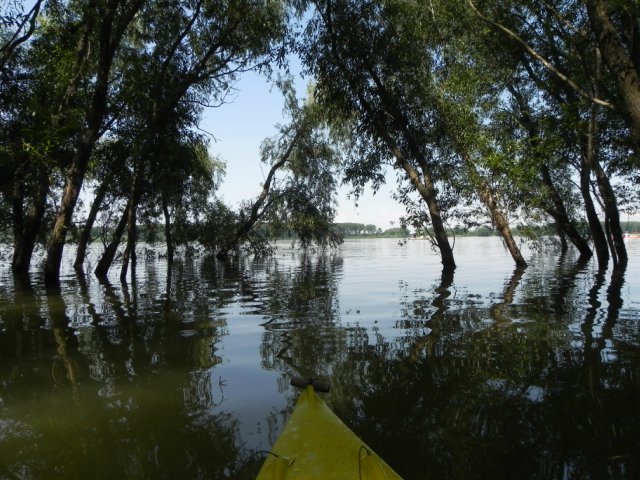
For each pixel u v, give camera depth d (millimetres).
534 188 18312
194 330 7711
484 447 3529
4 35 16734
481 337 6773
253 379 5168
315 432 3088
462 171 18562
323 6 18547
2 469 3371
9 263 27766
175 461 3438
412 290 12094
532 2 10719
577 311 8617
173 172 20094
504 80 16844
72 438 3834
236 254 29859
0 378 5383
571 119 10773
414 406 4316
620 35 10141
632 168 15477
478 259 23844
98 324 8375
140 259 29609
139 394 4785
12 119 14227
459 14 15453
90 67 15422
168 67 18547
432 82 18406
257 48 18781
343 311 9203
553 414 4094
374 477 2672
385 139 18812
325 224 29891
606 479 3102
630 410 4117
